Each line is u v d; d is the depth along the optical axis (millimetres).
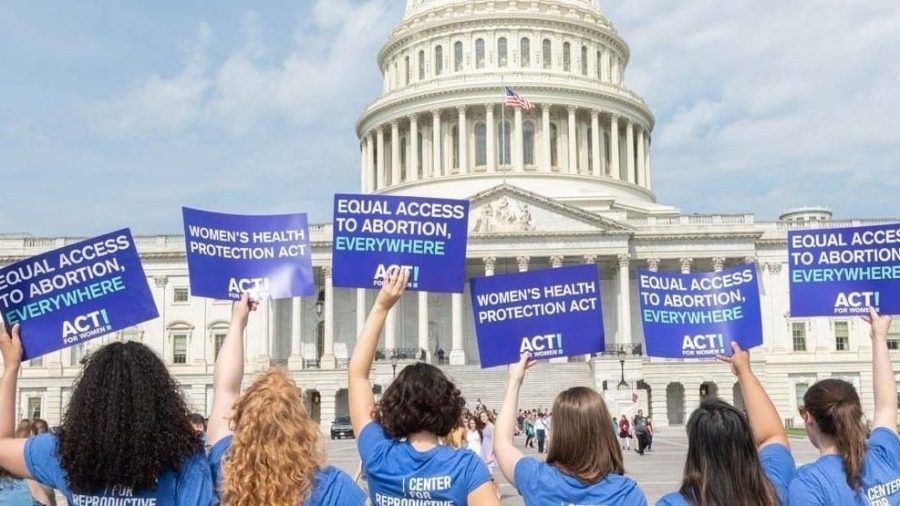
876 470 9023
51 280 11406
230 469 7480
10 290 11305
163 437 7539
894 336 106312
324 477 7680
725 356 12945
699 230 107438
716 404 8016
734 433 7797
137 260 11664
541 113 128375
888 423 10086
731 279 13227
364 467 9125
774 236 108625
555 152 130375
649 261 108438
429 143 130875
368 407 9898
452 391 9102
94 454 7418
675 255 108000
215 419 9344
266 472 7355
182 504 7582
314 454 7621
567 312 13227
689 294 13258
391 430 9062
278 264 12984
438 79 130000
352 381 10148
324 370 104938
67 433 7539
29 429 16094
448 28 132750
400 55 138750
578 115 130500
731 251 107312
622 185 130500
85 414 7488
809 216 121562
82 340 11516
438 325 114875
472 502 8766
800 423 102375
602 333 13250
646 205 129000
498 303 13250
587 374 100188
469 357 113812
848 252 13469
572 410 8656
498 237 106500
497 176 125125
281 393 7703
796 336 107938
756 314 13148
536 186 124250
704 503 7707
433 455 8828
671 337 13250
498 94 126438
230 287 12875
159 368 7773
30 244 111062
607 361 98125
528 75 128875
